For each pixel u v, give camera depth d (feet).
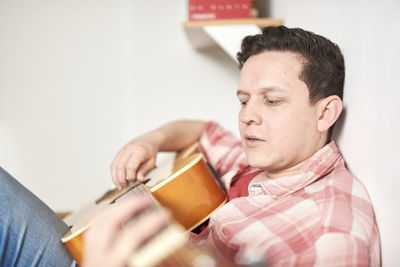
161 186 3.37
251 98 3.29
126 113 8.07
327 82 3.25
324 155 3.21
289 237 2.79
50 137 8.23
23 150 8.29
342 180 3.00
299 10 4.77
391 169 2.48
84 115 8.16
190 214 3.43
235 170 3.99
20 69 8.14
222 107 7.59
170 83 7.66
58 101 8.16
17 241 2.99
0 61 8.11
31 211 3.10
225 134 4.97
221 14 5.39
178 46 7.60
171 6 7.55
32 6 8.02
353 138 3.16
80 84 8.10
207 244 3.26
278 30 3.39
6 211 2.98
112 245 2.11
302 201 2.98
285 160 3.28
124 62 7.98
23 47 8.10
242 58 3.64
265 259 2.25
